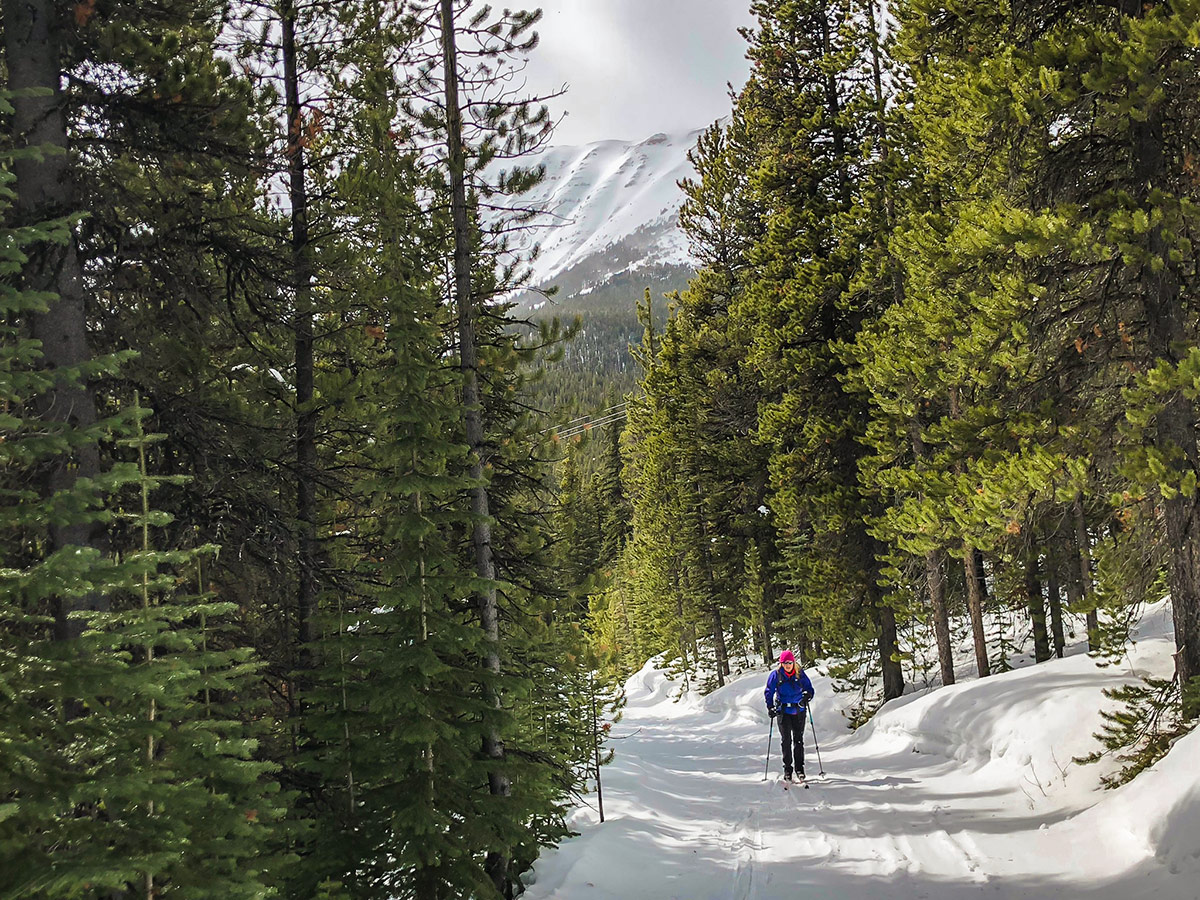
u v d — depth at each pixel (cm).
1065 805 840
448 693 689
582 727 1091
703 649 4050
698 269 2820
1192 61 704
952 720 1274
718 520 2962
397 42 883
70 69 716
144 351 756
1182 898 543
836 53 1897
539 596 1023
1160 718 859
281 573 848
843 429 1838
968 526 888
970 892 644
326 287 926
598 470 5628
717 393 2645
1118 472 774
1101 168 845
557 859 841
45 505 360
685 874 790
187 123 737
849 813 956
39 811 315
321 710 700
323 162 956
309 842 680
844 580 1872
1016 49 802
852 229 1786
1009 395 910
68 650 351
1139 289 833
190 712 462
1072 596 1838
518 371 1008
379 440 730
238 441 826
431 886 639
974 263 916
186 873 387
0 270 348
